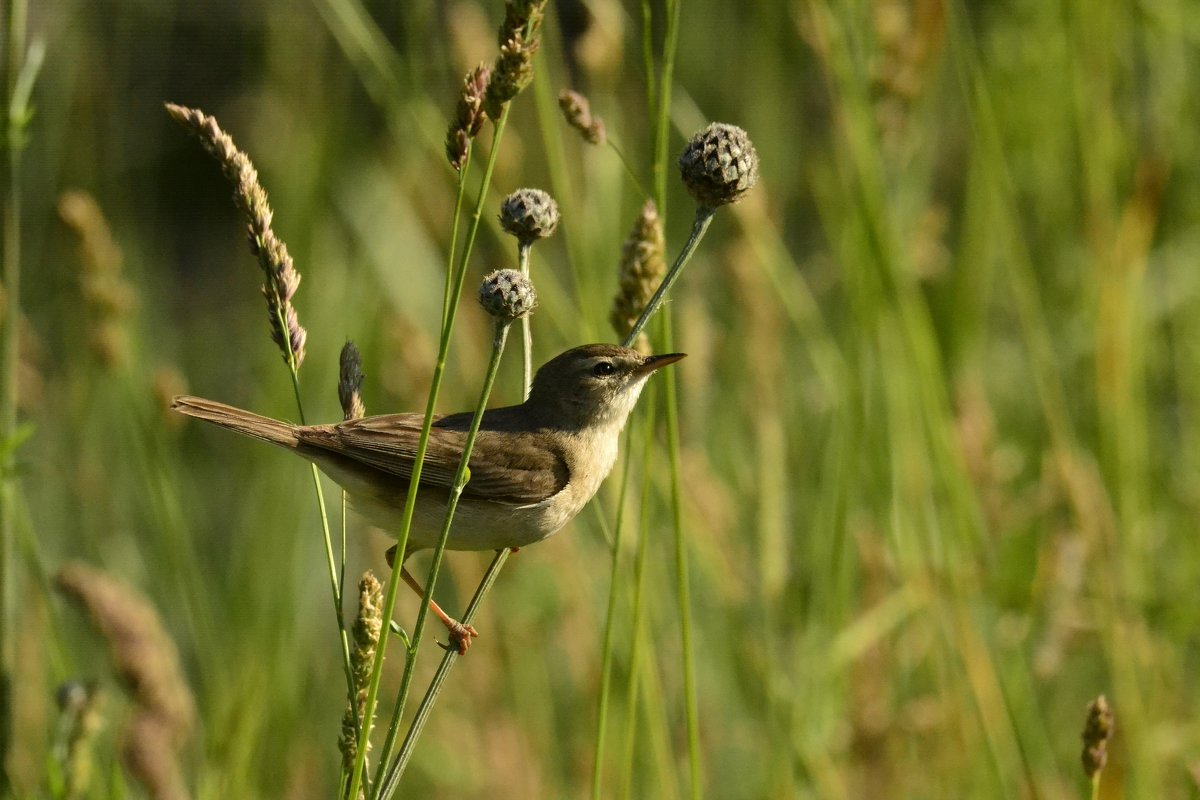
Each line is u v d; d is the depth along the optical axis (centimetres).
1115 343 1138
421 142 1230
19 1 834
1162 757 1070
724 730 1210
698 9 1544
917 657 1198
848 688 1145
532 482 863
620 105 1414
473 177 1103
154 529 1288
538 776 1187
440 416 902
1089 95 1149
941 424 1023
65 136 1542
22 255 1541
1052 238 1355
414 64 1038
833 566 1070
